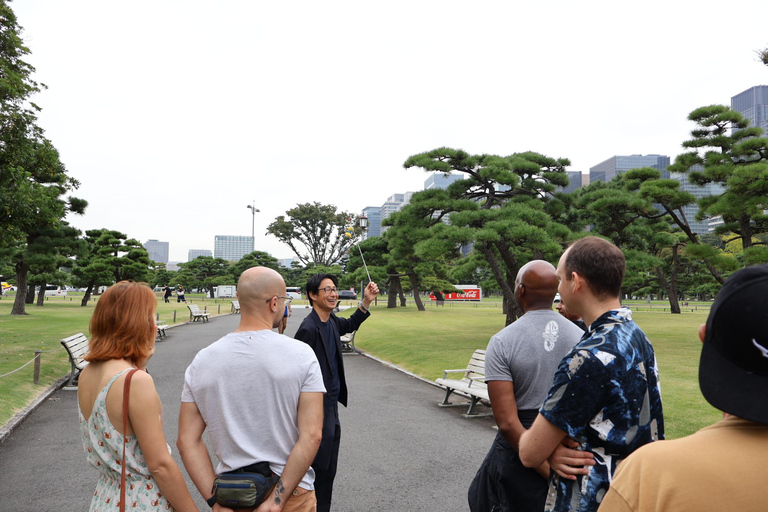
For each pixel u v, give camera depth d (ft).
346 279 156.97
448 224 57.00
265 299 7.79
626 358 5.59
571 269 6.49
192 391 7.34
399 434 21.85
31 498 14.80
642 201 61.05
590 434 5.66
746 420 3.26
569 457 5.72
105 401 6.66
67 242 97.14
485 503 8.64
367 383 34.68
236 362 7.23
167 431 22.47
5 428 21.83
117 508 6.66
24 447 19.86
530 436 6.00
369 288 14.92
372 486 15.81
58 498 14.80
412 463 18.02
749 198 51.24
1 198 46.70
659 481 3.29
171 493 6.72
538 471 7.47
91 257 144.46
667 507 3.21
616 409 5.56
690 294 309.83
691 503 3.12
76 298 226.99
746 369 3.15
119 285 7.29
